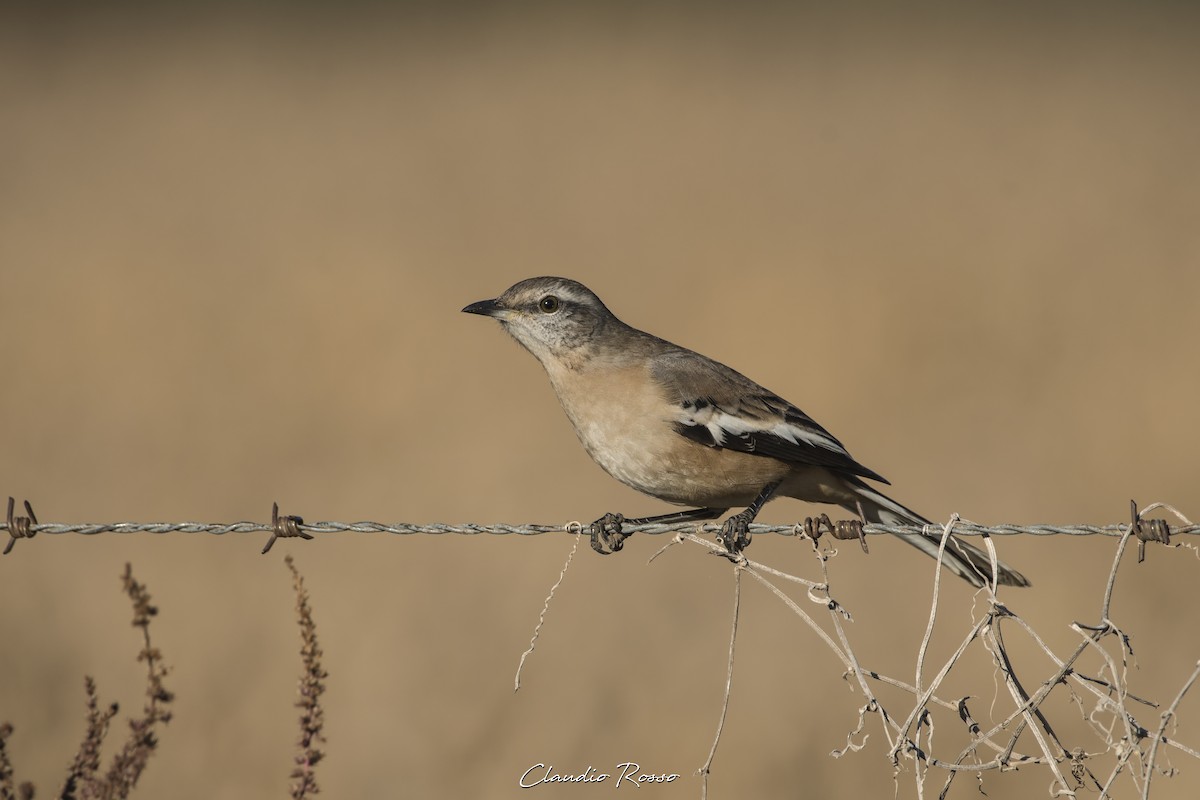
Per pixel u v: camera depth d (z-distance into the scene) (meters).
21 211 35.81
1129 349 24.56
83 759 8.31
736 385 11.36
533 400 23.69
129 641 14.57
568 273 30.17
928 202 36.94
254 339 25.66
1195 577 16.20
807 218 35.50
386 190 39.62
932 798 12.26
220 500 18.97
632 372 11.34
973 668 14.24
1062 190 37.75
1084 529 8.80
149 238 33.09
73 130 46.41
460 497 19.27
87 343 25.22
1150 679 13.86
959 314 26.45
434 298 27.92
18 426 21.59
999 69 57.19
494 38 64.44
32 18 64.50
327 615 15.35
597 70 57.69
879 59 59.91
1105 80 54.53
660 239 33.59
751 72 57.31
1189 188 37.50
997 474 19.69
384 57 60.22
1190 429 20.67
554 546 17.86
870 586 16.53
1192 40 63.31
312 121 48.84
